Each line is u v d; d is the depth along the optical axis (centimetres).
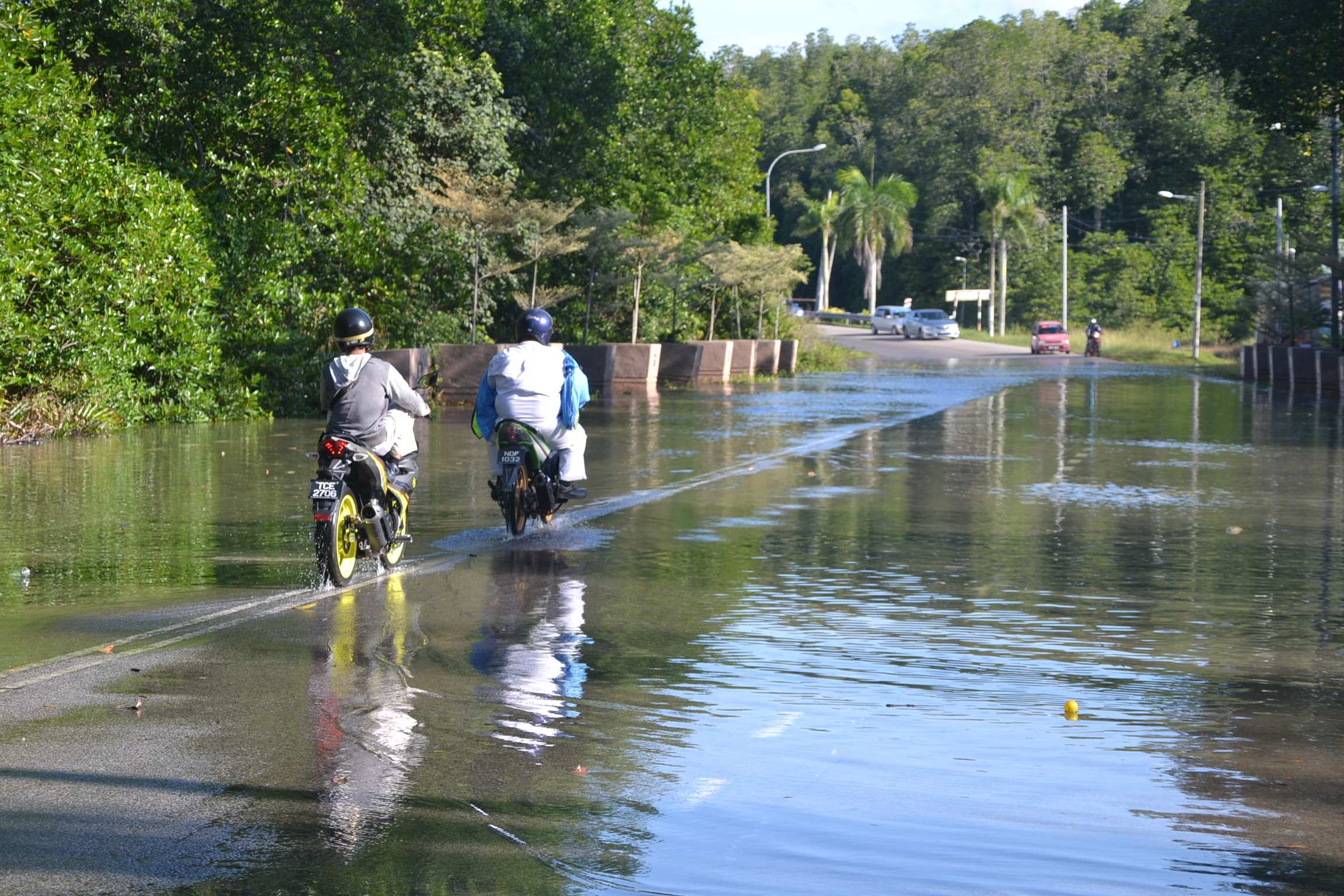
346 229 3656
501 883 537
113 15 3478
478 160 4450
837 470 2220
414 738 731
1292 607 1116
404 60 4112
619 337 5556
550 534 1514
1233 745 728
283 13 3706
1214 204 14200
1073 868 555
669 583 1217
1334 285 5975
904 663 915
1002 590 1193
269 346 3328
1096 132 15725
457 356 3738
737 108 7356
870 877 545
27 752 702
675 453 2488
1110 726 762
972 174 15038
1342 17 4834
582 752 709
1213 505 1803
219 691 828
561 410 1533
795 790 651
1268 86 5209
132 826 598
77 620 1041
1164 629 1028
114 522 1555
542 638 986
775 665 906
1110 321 14350
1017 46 17162
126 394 2905
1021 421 3400
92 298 2778
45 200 2659
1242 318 7806
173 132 3600
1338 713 794
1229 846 580
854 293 18812
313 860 560
